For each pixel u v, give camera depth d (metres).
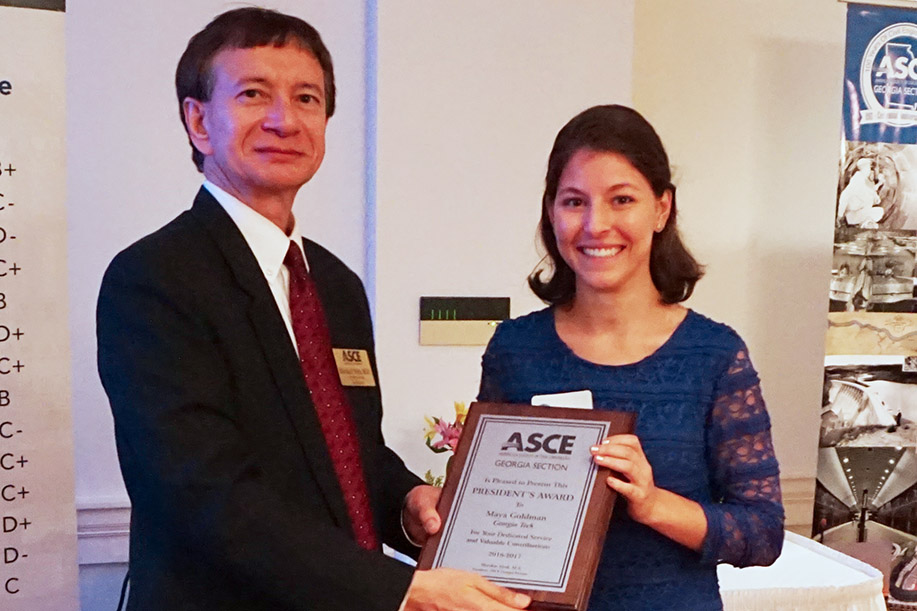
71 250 3.10
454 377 3.32
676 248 1.71
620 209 1.60
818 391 3.84
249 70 1.58
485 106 3.29
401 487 1.81
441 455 3.31
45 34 1.99
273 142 1.58
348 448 1.64
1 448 1.98
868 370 3.37
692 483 1.61
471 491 1.56
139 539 1.54
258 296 1.55
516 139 3.32
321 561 1.40
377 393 1.81
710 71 3.67
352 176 3.35
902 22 3.34
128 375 1.46
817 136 3.78
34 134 1.99
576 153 1.61
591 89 3.38
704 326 1.67
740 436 1.62
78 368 3.11
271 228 1.63
